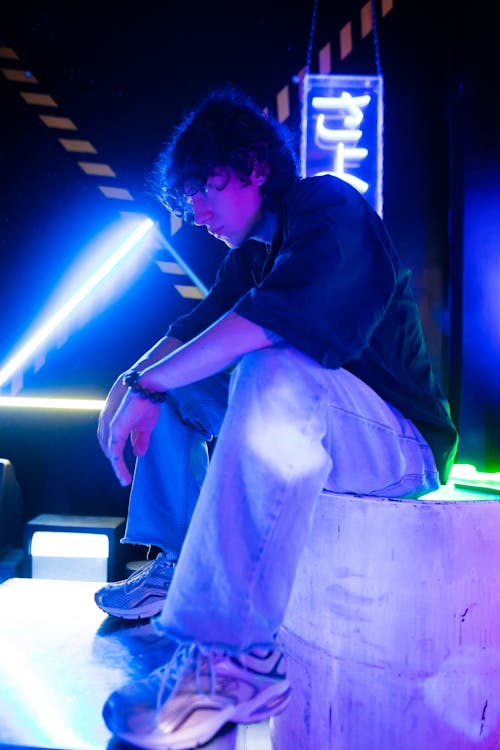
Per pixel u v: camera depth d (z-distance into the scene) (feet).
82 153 8.46
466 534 3.46
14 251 8.42
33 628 4.68
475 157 7.48
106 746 3.19
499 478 5.11
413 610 3.43
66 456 8.43
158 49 8.52
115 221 8.43
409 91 8.27
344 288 3.30
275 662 3.05
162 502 4.58
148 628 4.68
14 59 8.50
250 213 3.97
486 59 7.45
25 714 3.49
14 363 8.41
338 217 3.40
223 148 3.79
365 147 8.05
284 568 2.98
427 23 8.27
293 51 8.44
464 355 7.44
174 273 8.43
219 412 4.54
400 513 3.45
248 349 3.18
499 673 3.47
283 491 2.97
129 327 8.43
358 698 3.49
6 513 7.71
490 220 7.34
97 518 7.69
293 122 8.35
